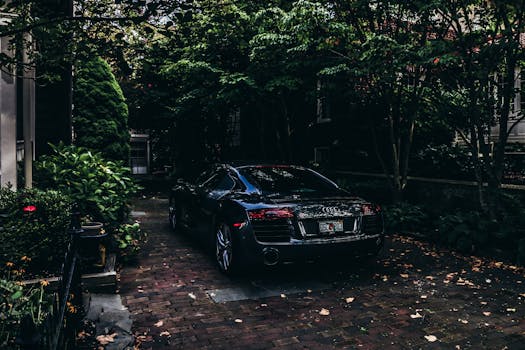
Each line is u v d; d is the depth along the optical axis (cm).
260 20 905
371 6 918
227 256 555
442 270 591
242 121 1822
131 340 365
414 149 1155
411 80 962
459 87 865
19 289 330
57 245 479
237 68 1175
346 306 456
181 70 1215
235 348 360
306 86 1098
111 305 448
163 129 1994
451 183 930
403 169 973
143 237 789
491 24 759
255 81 1079
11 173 629
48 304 352
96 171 642
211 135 1886
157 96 1739
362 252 544
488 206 742
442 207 948
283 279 548
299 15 814
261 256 504
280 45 943
